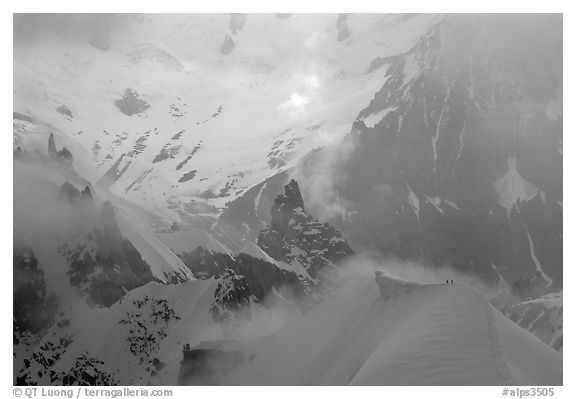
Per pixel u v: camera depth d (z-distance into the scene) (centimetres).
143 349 18662
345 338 15612
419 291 14625
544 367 11769
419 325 12631
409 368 11312
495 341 11500
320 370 15188
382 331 14400
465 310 12594
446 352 11375
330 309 16738
